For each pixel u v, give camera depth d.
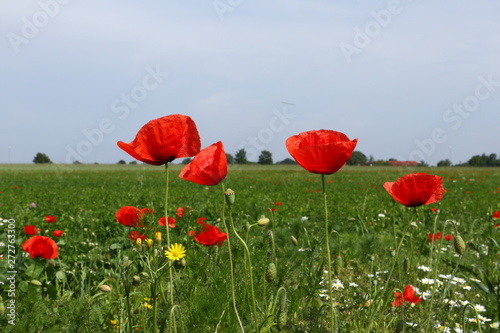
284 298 1.92
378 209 10.12
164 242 2.76
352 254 4.66
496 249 3.41
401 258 3.89
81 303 2.45
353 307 2.89
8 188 19.69
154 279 1.76
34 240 3.35
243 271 2.41
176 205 10.20
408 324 2.64
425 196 2.03
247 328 1.93
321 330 2.23
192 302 2.10
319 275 2.33
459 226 7.36
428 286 3.69
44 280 3.66
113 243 5.65
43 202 12.34
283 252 3.23
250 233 3.81
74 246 5.22
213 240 2.67
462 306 3.24
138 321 2.52
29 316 2.25
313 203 11.94
